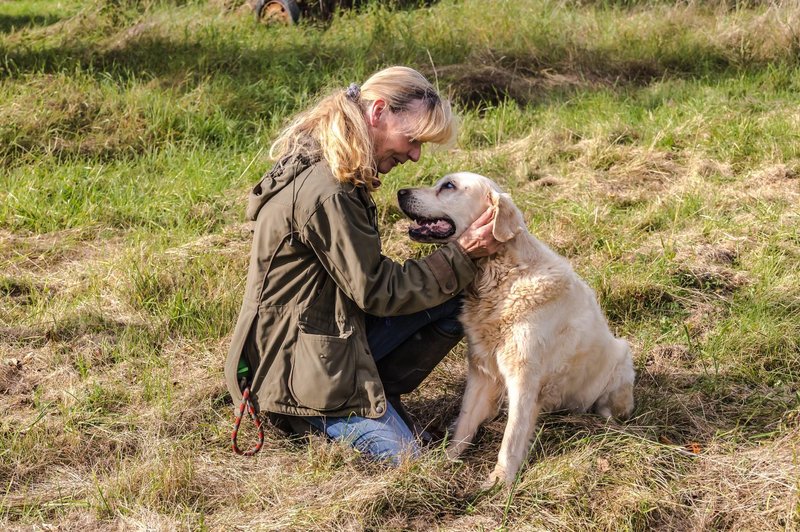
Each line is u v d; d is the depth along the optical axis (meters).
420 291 3.08
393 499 2.91
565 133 6.89
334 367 3.04
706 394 3.74
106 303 4.46
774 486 2.99
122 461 3.23
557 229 5.23
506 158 6.42
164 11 10.06
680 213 5.45
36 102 6.92
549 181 6.08
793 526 2.77
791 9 9.27
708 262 4.84
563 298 3.39
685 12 9.88
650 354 4.08
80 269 4.87
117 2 10.39
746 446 3.31
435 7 10.30
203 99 7.13
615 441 3.25
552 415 3.56
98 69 8.12
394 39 8.89
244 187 5.91
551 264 3.42
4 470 3.17
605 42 9.05
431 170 6.04
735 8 10.17
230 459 3.25
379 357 3.35
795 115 6.90
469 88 7.79
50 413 3.55
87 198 5.64
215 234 5.24
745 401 3.67
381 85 3.12
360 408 3.10
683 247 5.00
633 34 9.27
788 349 3.99
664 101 7.55
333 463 3.10
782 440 3.28
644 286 4.52
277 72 7.89
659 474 3.09
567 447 3.28
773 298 4.41
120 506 2.92
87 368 3.90
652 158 6.33
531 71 8.45
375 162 3.17
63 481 3.12
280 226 3.01
